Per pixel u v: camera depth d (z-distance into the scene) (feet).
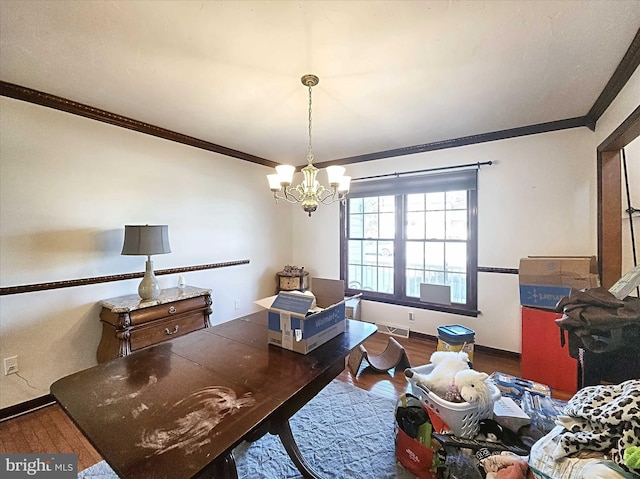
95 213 8.31
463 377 5.56
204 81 6.62
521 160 9.78
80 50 5.49
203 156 11.22
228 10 4.47
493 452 4.73
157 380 4.26
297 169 15.29
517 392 6.40
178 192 10.41
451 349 9.22
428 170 11.46
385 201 12.98
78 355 7.95
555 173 9.26
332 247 14.34
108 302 8.02
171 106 7.95
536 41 5.21
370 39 5.16
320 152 12.64
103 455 2.85
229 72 6.24
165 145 9.98
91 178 8.22
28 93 7.01
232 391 3.99
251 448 6.14
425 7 4.41
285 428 5.38
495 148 10.21
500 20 4.69
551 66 6.01
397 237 12.50
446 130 9.87
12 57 5.70
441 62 5.87
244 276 12.94
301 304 5.34
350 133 10.16
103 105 7.88
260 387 4.09
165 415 3.47
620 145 7.41
